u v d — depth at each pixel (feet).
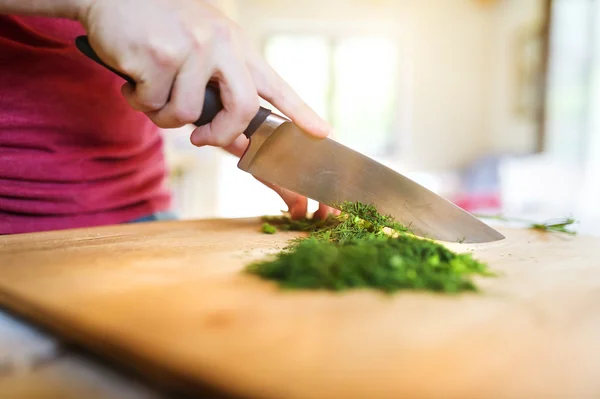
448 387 0.81
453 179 8.23
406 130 9.47
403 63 9.31
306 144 1.63
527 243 1.63
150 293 1.13
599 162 5.48
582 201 5.19
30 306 1.09
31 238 1.57
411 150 9.57
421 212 1.62
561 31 6.50
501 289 1.20
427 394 0.79
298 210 1.82
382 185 1.64
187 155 5.23
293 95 1.60
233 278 1.22
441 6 9.27
